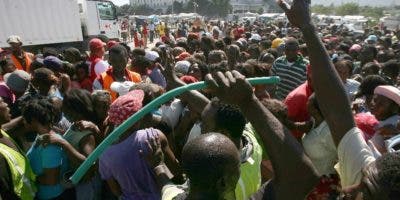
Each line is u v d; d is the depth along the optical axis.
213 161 1.32
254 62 5.16
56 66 6.21
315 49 1.68
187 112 3.99
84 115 3.73
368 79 4.48
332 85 1.66
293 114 4.03
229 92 1.48
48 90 4.89
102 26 23.97
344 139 1.65
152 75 6.24
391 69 6.41
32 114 3.31
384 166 1.11
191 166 1.34
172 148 3.98
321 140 3.16
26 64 8.32
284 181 1.50
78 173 1.93
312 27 1.69
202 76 5.58
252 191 2.01
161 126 3.88
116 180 2.97
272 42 11.48
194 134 3.20
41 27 19.05
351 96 5.16
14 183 3.14
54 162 3.31
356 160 1.59
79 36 20.98
